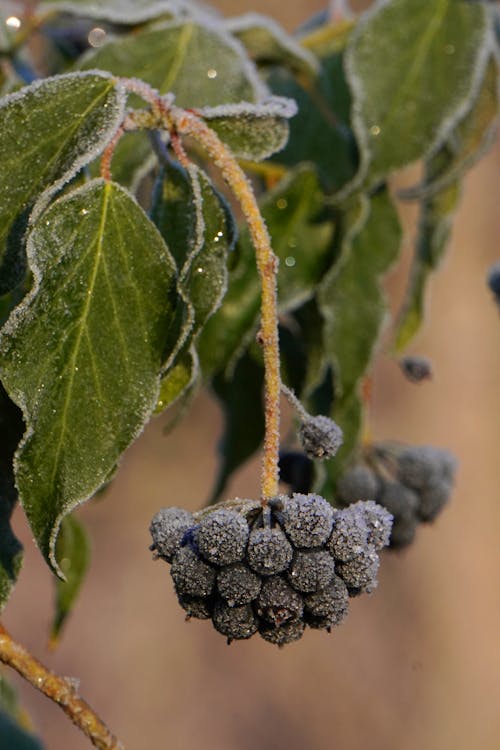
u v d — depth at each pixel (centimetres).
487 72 56
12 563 46
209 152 44
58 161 44
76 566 55
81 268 44
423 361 59
